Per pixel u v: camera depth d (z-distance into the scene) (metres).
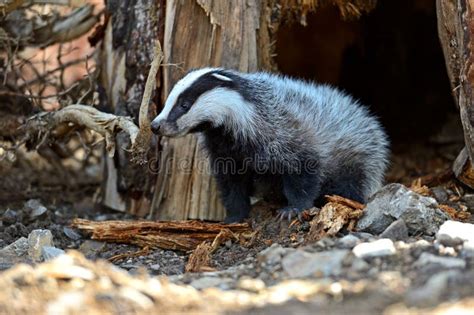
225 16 10.16
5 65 11.38
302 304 5.83
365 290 5.98
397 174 12.67
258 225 9.41
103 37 11.15
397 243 7.19
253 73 10.00
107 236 9.20
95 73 11.18
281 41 14.61
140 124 9.20
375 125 10.70
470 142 8.96
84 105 10.28
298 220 9.16
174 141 10.38
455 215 9.08
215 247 8.86
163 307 5.91
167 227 9.20
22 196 11.85
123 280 6.50
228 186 9.91
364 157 10.39
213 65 10.27
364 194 10.48
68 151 12.48
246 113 9.29
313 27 14.59
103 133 9.80
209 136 9.60
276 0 10.50
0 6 10.41
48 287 6.28
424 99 15.02
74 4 11.59
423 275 6.23
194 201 10.39
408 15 14.75
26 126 10.80
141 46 10.46
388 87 15.09
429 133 14.33
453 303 5.55
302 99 9.88
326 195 9.70
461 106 8.97
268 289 6.30
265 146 9.49
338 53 14.86
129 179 10.74
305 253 6.89
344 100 10.48
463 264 6.45
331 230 8.27
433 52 14.90
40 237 8.49
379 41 14.86
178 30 10.21
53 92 13.49
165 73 10.25
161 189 10.52
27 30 11.55
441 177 10.64
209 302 6.02
